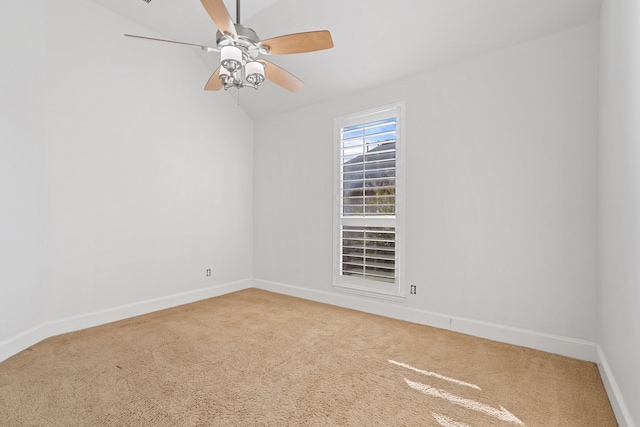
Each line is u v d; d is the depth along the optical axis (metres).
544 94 2.48
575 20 2.31
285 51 2.20
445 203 2.96
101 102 3.11
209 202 4.09
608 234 1.93
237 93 4.27
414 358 2.35
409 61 3.02
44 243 2.71
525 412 1.70
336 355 2.40
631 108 1.45
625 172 1.57
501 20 2.47
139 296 3.40
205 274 4.05
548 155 2.46
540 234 2.50
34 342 2.59
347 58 3.22
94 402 1.78
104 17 3.12
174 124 3.72
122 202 3.26
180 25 3.40
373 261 3.48
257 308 3.61
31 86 2.56
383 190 3.38
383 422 1.61
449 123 2.94
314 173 3.97
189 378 2.05
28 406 1.73
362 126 3.54
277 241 4.36
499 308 2.68
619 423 1.57
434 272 3.03
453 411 1.71
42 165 2.69
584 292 2.32
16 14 2.40
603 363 2.02
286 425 1.59
